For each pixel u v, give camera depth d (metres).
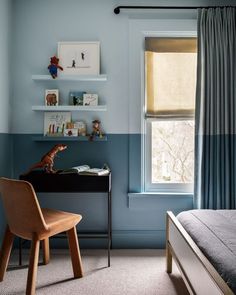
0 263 2.07
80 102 2.73
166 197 2.72
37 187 2.32
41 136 2.72
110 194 2.65
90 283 2.04
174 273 2.20
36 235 1.86
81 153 2.77
